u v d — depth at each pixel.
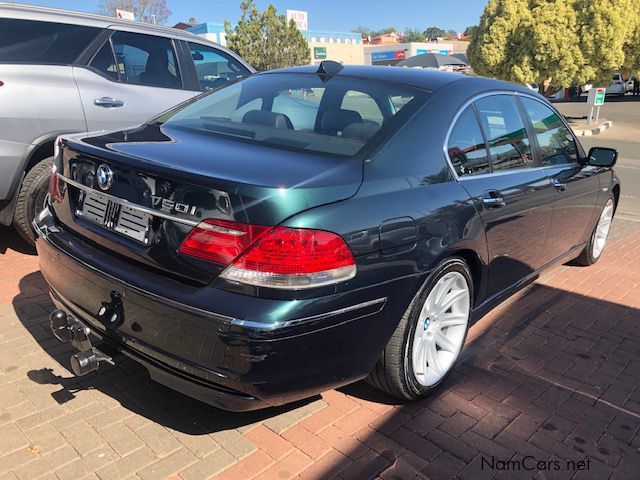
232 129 2.95
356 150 2.61
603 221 5.25
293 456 2.52
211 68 5.81
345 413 2.85
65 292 2.74
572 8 20.27
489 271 3.25
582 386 3.21
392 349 2.66
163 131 3.01
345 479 2.40
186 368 2.25
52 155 4.57
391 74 3.27
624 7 19.97
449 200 2.79
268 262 2.12
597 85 21.00
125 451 2.49
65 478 2.32
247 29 29.31
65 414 2.72
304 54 30.59
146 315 2.31
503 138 3.46
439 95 3.03
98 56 4.81
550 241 4.03
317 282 2.18
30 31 4.46
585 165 4.44
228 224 2.15
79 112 4.59
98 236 2.59
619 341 3.78
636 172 11.55
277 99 3.19
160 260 2.33
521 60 21.09
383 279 2.43
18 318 3.61
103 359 2.59
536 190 3.59
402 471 2.47
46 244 2.83
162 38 5.33
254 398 2.22
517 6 21.23
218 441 2.59
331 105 2.99
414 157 2.72
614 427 2.85
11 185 4.33
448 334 3.11
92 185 2.63
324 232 2.20
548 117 4.15
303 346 2.20
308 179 2.29
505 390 3.13
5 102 4.20
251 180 2.20
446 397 3.04
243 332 2.09
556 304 4.35
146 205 2.37
